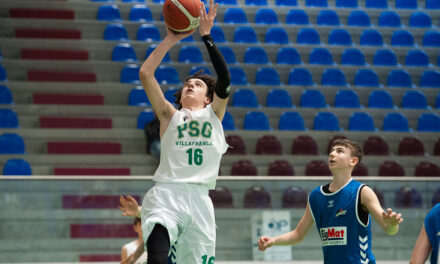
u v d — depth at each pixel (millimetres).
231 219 8109
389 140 13055
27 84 13000
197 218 4020
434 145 13023
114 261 7949
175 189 4020
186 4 4105
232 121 12688
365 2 17109
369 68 14859
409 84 14602
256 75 14117
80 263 7879
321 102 13703
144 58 14383
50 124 12242
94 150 11797
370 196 4777
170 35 4211
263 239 5184
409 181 8344
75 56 14008
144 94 13086
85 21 14688
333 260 4891
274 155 11992
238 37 15164
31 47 13992
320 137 12773
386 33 16125
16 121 12156
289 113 13039
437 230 3707
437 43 15977
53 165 11539
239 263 8062
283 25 15719
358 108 13602
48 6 14969
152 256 3746
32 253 7805
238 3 16562
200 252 4035
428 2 17250
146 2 15672
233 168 11352
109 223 7977
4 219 7793
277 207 8172
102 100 12945
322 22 16094
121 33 14570
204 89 4453
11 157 11406
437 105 14133
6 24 14359
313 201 5090
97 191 7977
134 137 12156
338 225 4875
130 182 8047
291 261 8156
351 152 4996
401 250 8266
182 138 4109
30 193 7879
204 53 14570
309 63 14883
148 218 3840
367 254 4816
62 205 7918
